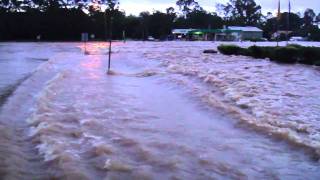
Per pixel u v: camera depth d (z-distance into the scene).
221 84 18.66
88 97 15.01
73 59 34.88
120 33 117.38
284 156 8.89
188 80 20.22
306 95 16.23
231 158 8.64
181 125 11.32
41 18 102.06
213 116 12.52
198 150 9.03
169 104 14.27
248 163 8.41
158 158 8.27
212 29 133.38
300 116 12.55
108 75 22.55
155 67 27.20
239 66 28.23
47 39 102.50
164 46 65.69
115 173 7.41
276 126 11.17
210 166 8.04
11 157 7.93
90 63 30.73
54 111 12.29
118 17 114.31
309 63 30.84
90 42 85.69
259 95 16.06
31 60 33.72
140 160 8.17
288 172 8.00
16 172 7.29
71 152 8.44
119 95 15.79
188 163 8.15
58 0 105.19
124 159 8.14
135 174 7.40
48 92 15.42
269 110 13.28
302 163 8.49
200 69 25.38
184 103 14.49
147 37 127.00
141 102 14.53
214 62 31.94
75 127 10.51
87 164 7.84
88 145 8.97
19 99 14.06
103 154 8.33
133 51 49.34
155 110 13.22
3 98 14.21
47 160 7.97
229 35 123.62
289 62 31.33
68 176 7.16
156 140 9.67
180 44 76.94
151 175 7.41
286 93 16.61
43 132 9.75
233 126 11.34
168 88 17.91
